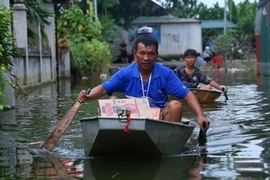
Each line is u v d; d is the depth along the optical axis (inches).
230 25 1614.2
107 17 1184.2
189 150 198.5
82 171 168.6
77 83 618.2
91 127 182.9
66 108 346.0
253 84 550.9
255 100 377.4
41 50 578.2
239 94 429.7
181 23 1325.0
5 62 286.8
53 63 642.8
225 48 1106.1
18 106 357.1
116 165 176.2
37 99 409.1
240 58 1199.6
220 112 310.2
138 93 207.0
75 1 1115.3
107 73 829.8
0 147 210.5
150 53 202.7
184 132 193.5
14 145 214.5
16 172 167.9
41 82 577.3
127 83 208.1
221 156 185.9
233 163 173.8
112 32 1166.3
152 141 180.5
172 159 183.6
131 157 187.9
